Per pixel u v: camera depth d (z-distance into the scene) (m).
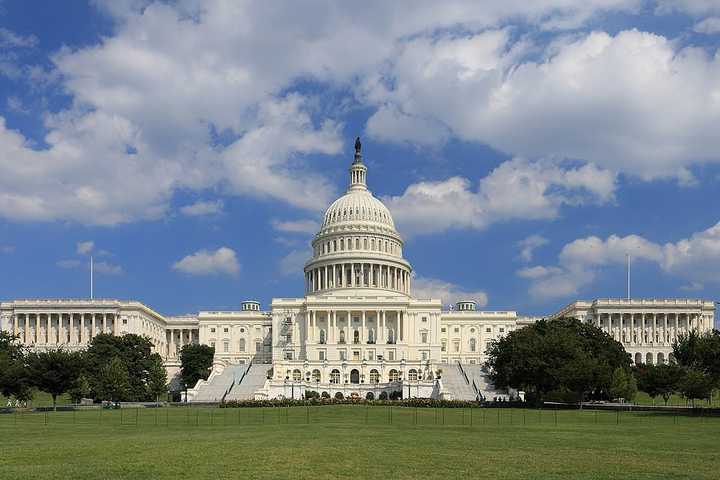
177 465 47.56
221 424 86.50
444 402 131.38
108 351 165.25
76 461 49.50
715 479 43.56
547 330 152.00
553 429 76.62
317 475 44.03
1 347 158.50
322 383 175.00
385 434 69.69
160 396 176.50
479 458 51.38
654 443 61.81
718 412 101.19
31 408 125.12
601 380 125.00
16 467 46.88
